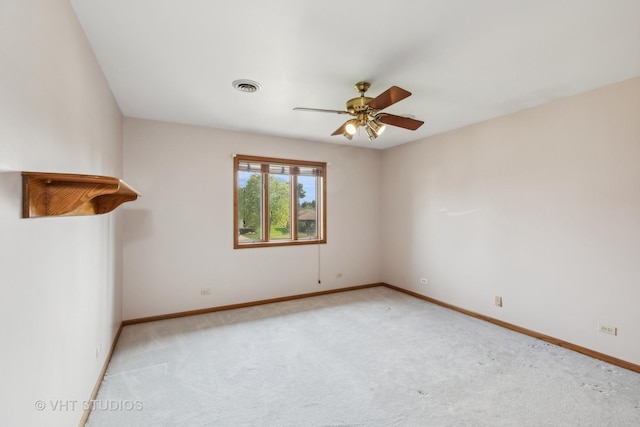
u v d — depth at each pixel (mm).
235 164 4125
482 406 2074
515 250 3379
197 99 2994
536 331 3189
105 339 2531
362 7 1670
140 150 3572
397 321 3652
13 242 1040
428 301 4465
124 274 3498
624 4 1644
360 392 2232
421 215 4617
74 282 1688
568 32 1909
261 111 3348
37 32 1225
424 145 4562
